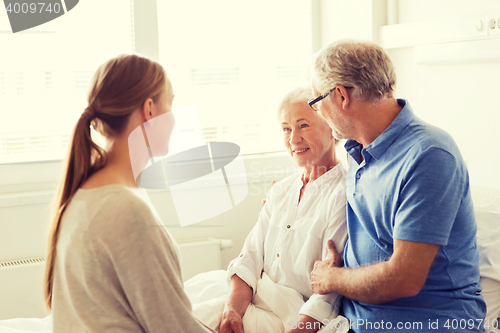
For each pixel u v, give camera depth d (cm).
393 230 98
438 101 186
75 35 191
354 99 105
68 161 81
